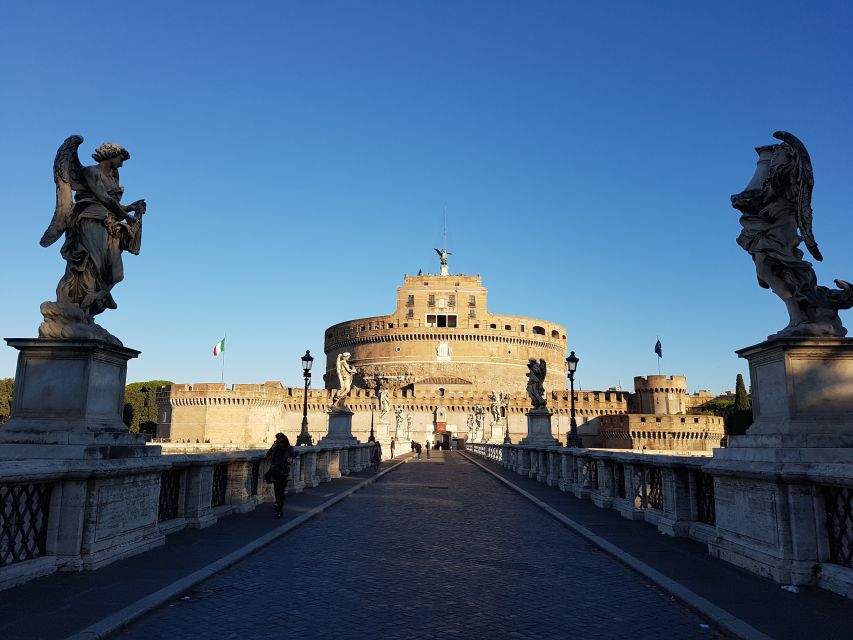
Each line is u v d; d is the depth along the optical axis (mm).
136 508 9836
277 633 6578
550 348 154250
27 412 9203
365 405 116375
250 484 16672
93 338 9172
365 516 15906
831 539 7828
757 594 7621
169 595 7555
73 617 6590
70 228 9867
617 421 110188
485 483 27812
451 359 141250
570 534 13125
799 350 8688
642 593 8242
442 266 162250
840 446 8266
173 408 112312
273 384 121562
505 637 6535
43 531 8414
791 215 9477
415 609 7523
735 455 9383
